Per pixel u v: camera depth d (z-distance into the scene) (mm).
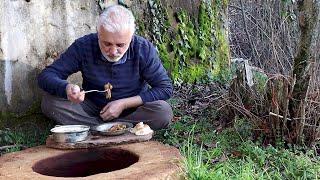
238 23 4586
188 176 1315
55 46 2053
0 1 1816
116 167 1497
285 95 1741
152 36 2668
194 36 2916
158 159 1357
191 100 2477
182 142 1824
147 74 1823
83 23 2184
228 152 1711
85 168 1508
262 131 1809
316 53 1901
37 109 1979
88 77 1811
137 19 2580
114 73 1789
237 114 1987
